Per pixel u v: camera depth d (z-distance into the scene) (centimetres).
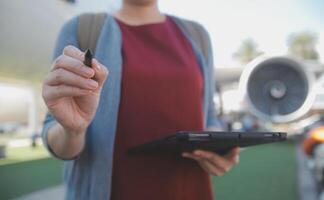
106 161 90
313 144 566
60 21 564
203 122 108
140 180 96
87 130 93
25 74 653
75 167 97
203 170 106
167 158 100
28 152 1118
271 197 481
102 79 68
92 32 101
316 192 511
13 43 523
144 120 97
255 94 379
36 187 557
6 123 2712
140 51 102
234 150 104
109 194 90
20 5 485
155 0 114
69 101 74
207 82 114
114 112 92
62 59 67
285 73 410
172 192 99
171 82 100
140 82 98
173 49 106
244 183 573
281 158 883
